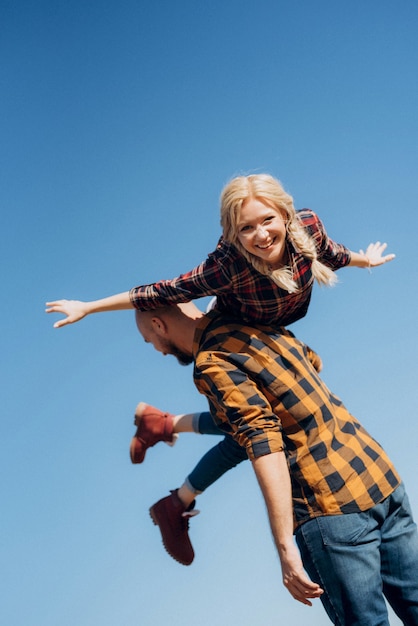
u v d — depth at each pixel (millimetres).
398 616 2549
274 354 2576
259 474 2410
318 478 2479
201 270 2570
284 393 2533
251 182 2445
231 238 2469
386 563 2531
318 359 2818
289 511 2379
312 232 2631
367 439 2605
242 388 2500
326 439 2521
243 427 2459
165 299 2660
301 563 2330
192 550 3463
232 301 2617
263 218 2418
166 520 3430
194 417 3457
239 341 2578
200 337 2654
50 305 2760
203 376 2561
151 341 2986
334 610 2447
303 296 2637
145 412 3541
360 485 2488
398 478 2594
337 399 2682
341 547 2432
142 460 3561
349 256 2850
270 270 2488
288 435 2541
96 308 2748
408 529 2557
